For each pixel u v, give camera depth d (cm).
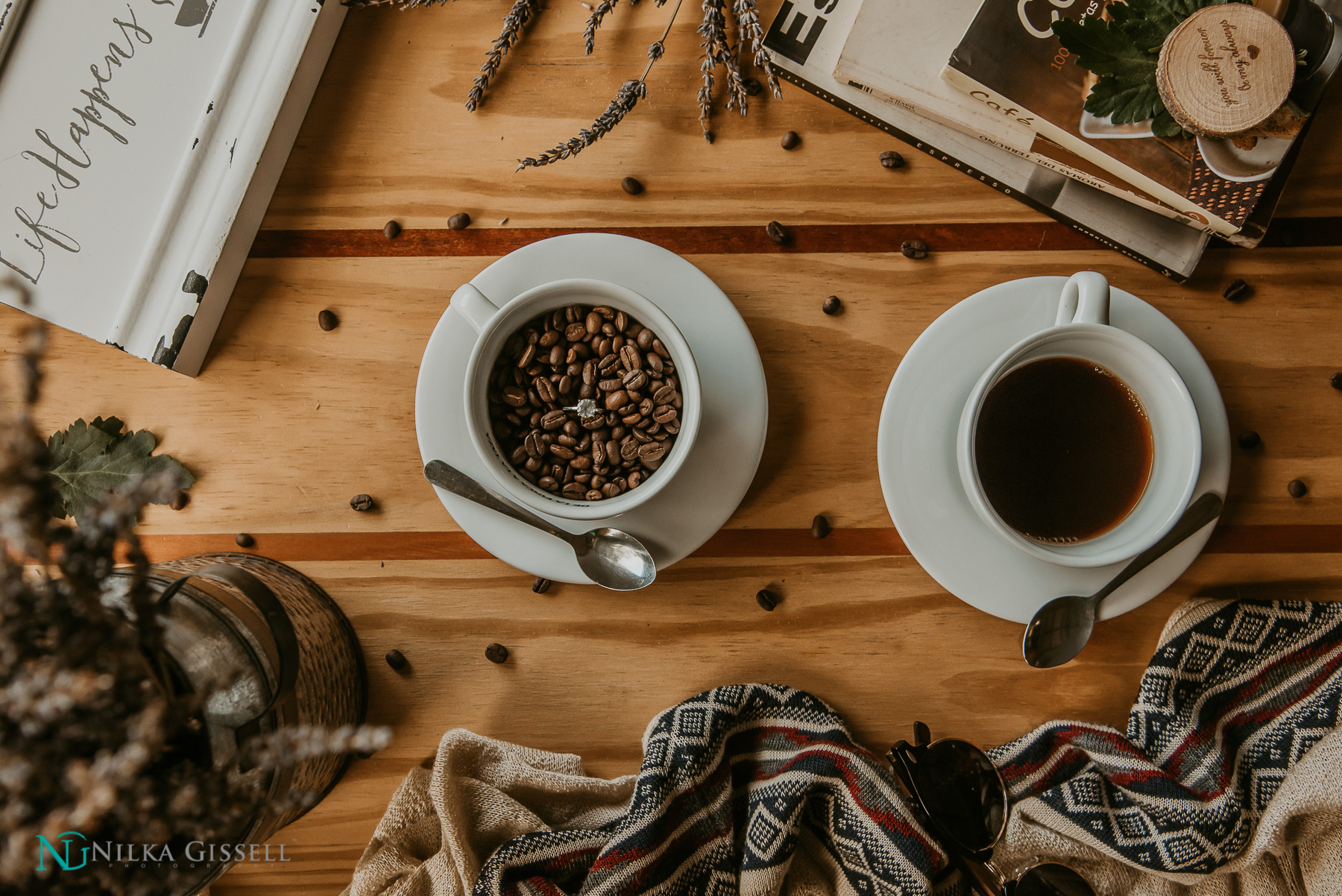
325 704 96
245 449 109
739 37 107
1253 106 90
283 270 108
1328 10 96
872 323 108
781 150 108
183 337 102
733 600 109
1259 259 107
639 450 96
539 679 109
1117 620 109
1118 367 94
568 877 105
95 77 101
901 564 108
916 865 101
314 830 110
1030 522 98
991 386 88
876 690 109
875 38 98
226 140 102
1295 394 107
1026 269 107
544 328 96
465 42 108
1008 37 93
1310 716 105
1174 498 92
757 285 108
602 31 108
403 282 108
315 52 104
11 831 53
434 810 106
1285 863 107
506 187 108
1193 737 104
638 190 107
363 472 109
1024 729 109
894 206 107
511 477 89
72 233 102
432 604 109
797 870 110
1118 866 109
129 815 58
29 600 56
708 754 105
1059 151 98
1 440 50
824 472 108
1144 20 91
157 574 80
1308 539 107
